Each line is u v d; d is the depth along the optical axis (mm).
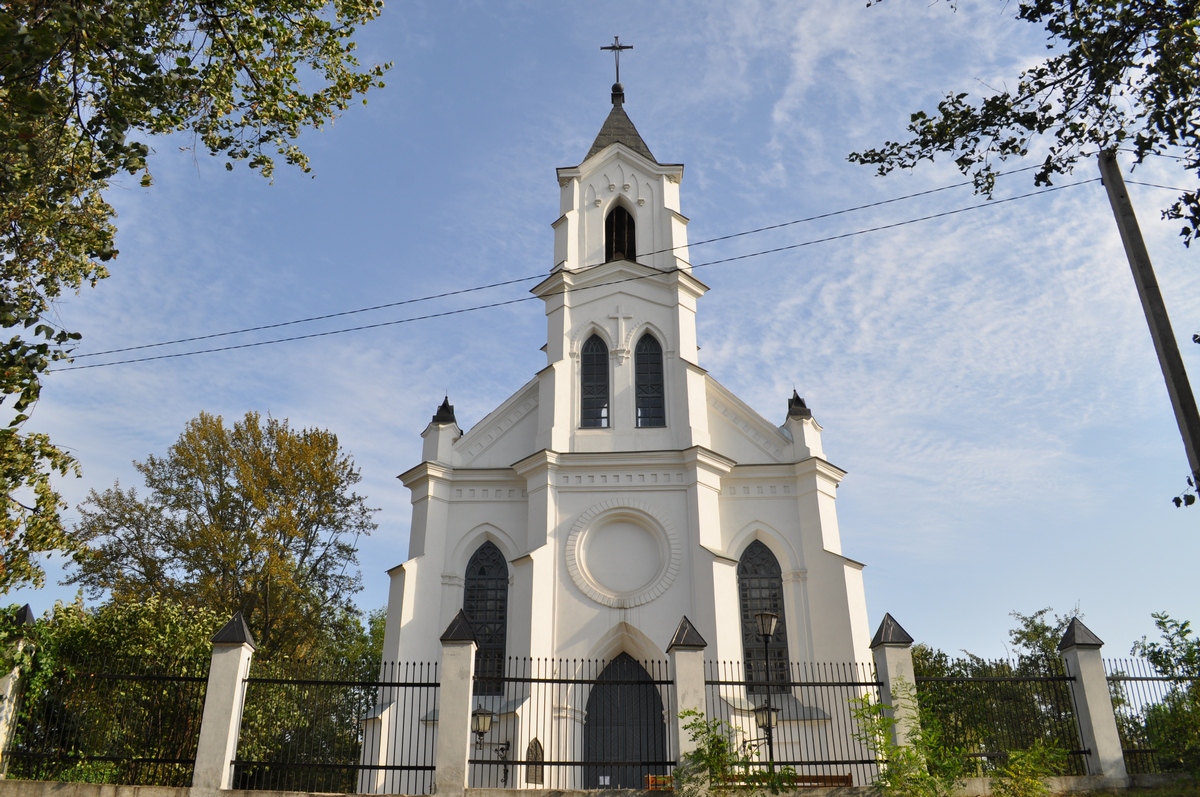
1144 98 13242
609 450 30500
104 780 17953
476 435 31875
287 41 14938
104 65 12898
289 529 40500
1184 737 18031
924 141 14477
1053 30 13320
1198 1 12344
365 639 55781
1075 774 18500
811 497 29922
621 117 39250
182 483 41938
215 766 16734
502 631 28781
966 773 18125
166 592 39312
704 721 17516
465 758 17031
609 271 33438
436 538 29750
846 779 20062
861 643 27719
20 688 17203
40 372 13156
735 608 27406
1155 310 12859
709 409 32281
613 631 27438
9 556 14969
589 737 26406
